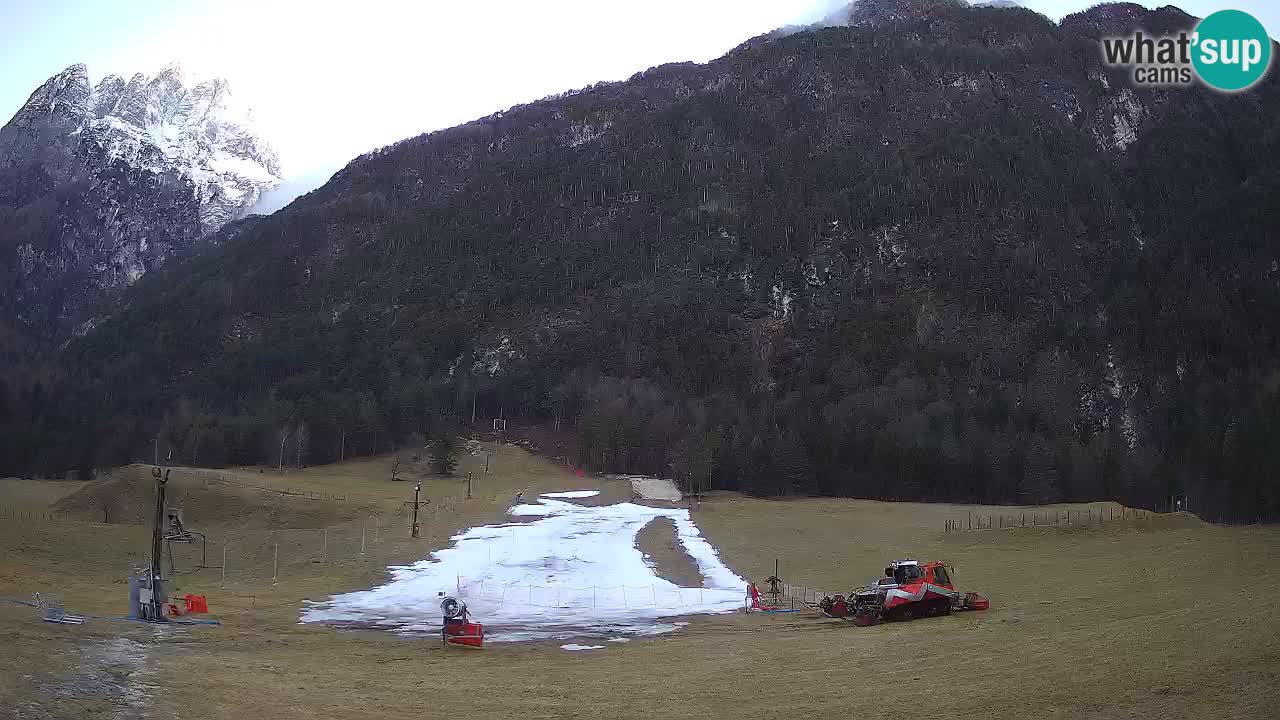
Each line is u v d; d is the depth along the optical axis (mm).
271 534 76250
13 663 24562
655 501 129250
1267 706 19234
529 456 181125
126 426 188875
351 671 29438
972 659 27438
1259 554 54031
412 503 102000
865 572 62312
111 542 64562
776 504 124875
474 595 53344
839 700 23516
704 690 25750
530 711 23438
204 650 31781
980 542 72375
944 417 174500
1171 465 151000
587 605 50344
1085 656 25500
